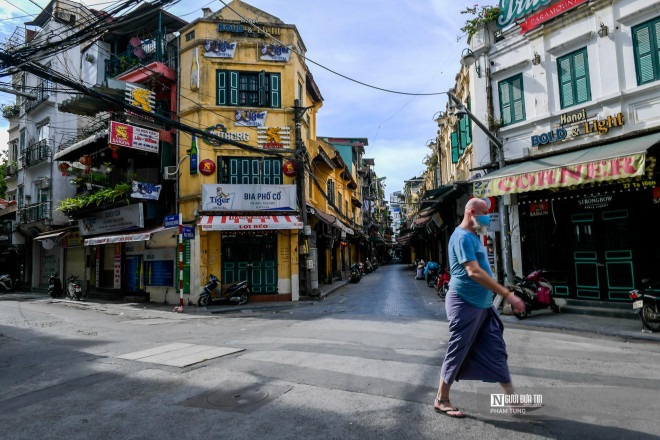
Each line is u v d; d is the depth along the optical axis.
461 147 15.65
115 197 15.23
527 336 7.00
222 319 10.81
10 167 23.89
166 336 8.02
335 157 21.23
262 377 4.64
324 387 4.19
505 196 10.68
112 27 7.14
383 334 7.18
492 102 11.95
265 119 14.73
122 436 3.20
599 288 9.71
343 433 3.07
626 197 9.36
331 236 20.16
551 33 10.54
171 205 15.30
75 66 19.05
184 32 15.02
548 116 10.43
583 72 9.90
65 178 20.56
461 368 3.28
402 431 3.05
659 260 8.84
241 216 14.01
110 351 6.61
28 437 3.25
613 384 4.13
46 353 6.72
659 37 8.62
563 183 8.42
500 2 11.66
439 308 11.11
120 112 14.42
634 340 6.74
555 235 10.58
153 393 4.25
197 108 14.37
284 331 7.97
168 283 14.96
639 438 2.83
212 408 3.73
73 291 17.03
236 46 14.77
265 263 14.62
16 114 24.81
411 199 49.75
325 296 16.25
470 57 9.84
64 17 18.75
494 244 11.43
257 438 3.06
